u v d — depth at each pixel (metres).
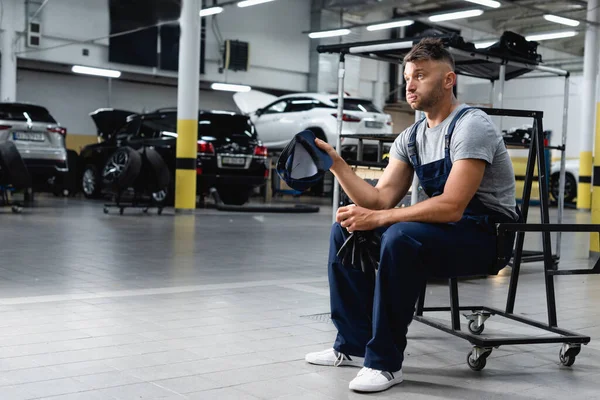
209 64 19.83
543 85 22.69
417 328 3.60
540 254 5.92
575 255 7.28
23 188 9.97
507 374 2.79
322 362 2.83
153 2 18.47
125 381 2.52
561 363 2.97
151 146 12.04
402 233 2.50
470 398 2.46
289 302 4.15
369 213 2.57
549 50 23.42
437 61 2.66
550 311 3.13
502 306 4.25
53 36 17.19
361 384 2.48
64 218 9.34
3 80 16.53
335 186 5.71
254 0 16.48
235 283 4.78
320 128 13.89
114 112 14.22
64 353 2.88
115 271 5.11
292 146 2.62
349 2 20.73
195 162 11.09
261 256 6.27
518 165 15.48
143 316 3.64
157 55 18.75
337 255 2.71
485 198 2.70
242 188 12.67
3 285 4.42
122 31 18.19
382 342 2.54
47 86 18.17
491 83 6.53
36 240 6.82
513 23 22.92
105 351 2.93
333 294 2.79
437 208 2.53
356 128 13.47
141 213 10.76
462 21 22.61
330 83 21.69
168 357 2.87
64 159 11.54
